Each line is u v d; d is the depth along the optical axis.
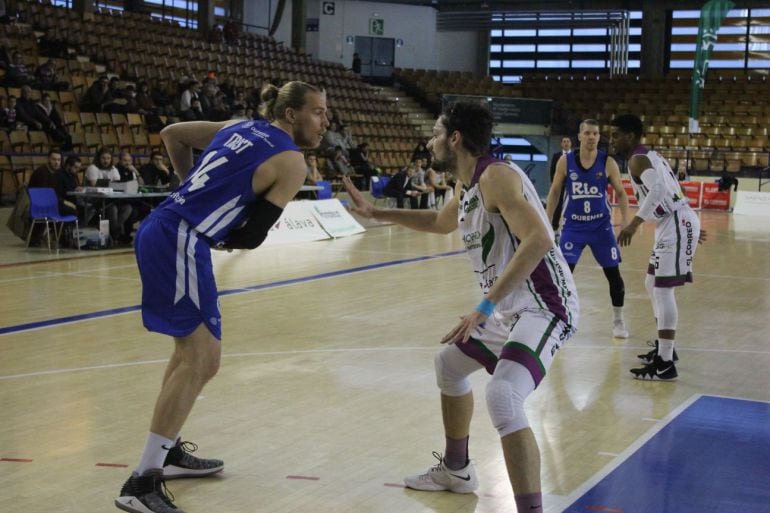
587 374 5.74
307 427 4.43
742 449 4.17
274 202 3.29
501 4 30.95
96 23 20.73
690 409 4.90
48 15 19.84
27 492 3.46
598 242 6.91
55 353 6.01
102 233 11.98
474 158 3.21
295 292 8.95
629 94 28.58
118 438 4.18
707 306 8.59
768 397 5.21
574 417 4.73
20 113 14.51
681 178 24.52
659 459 4.00
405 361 5.97
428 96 27.98
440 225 3.69
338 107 24.31
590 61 32.25
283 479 3.70
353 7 30.34
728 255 13.30
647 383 5.52
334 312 7.85
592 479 3.71
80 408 4.69
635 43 31.58
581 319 7.78
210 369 3.33
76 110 16.52
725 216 22.14
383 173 23.28
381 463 3.91
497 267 3.20
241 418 4.57
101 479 3.62
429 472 3.59
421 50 31.44
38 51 17.88
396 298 8.69
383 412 4.73
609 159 6.92
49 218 11.37
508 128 25.97
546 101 26.27
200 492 3.54
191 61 21.67
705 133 26.45
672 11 30.95
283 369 5.68
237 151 3.30
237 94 20.48
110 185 12.10
